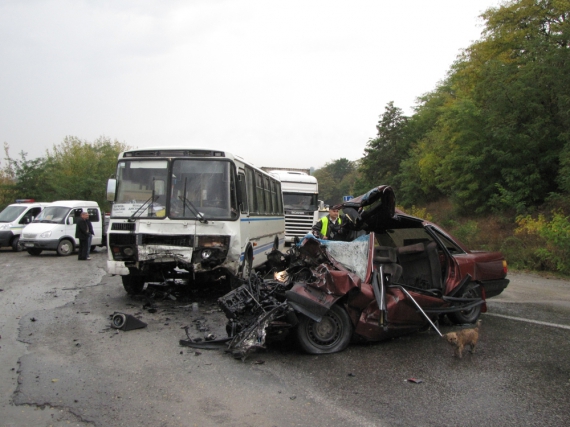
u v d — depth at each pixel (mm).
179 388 5008
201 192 9312
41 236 18703
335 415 4387
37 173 34625
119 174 9477
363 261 6609
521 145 23297
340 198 127812
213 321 7887
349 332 6352
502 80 24219
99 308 8859
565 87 21781
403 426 4176
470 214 27438
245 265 10227
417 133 51438
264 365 5773
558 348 6562
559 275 14781
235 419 4289
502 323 8016
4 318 8023
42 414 4348
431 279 7660
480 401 4738
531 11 26359
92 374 5379
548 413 4469
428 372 5578
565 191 21328
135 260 9109
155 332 7180
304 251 6637
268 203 14156
